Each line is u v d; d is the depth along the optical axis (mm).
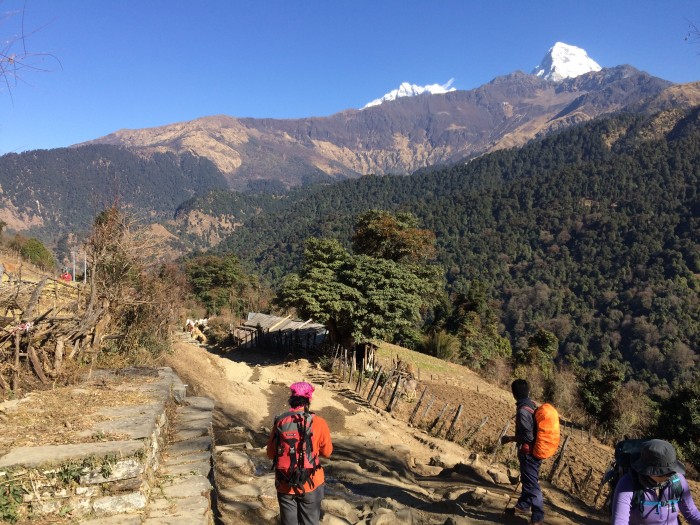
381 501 6539
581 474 14406
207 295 58406
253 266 163875
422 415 18266
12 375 6383
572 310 103812
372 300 24156
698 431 25703
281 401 16453
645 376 77688
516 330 104000
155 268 15477
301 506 4133
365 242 35094
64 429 4887
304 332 30672
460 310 51250
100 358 9633
